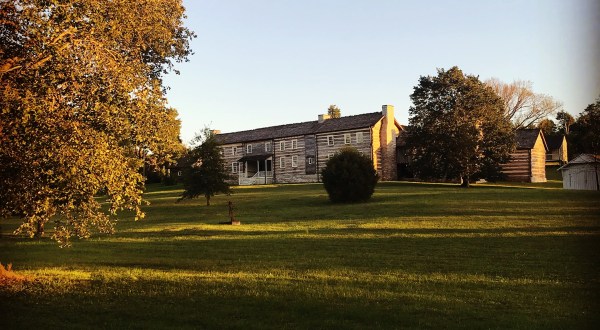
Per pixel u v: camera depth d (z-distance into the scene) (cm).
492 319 912
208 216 3394
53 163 1165
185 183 4166
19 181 1203
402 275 1330
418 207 3086
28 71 1180
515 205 2961
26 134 1148
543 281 1224
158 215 3609
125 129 1296
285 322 928
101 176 1241
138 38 1781
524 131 6825
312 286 1212
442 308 993
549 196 3438
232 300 1094
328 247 1872
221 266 1550
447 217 2628
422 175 5644
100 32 1334
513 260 1507
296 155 7419
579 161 4734
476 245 1803
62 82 1216
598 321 891
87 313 1034
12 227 3200
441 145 5306
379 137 6912
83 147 1200
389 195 4022
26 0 1173
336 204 3619
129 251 1966
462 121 5250
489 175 5459
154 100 1462
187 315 990
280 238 2178
